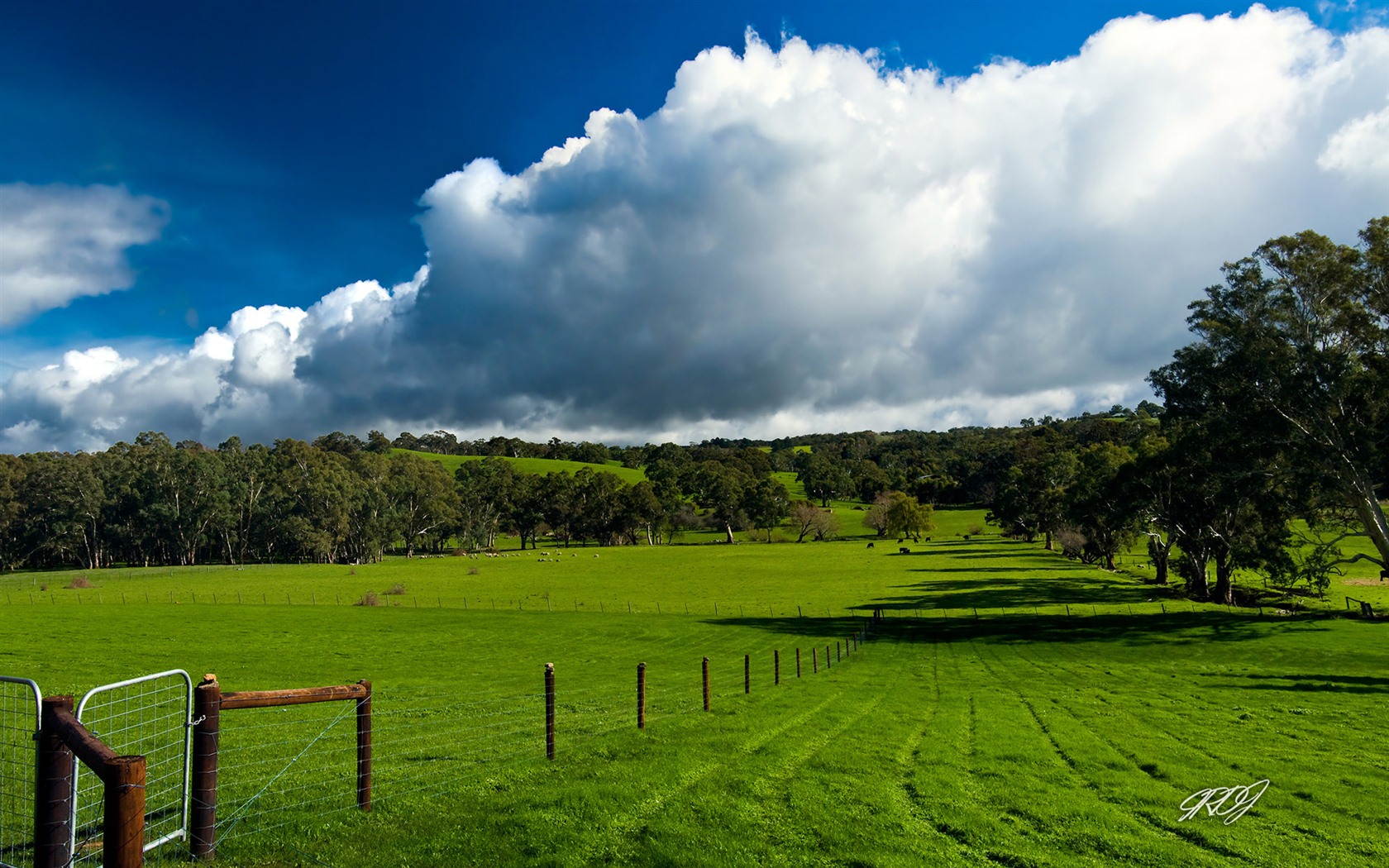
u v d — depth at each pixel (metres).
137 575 100.56
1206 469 53.16
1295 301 45.59
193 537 121.00
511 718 17.73
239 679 28.53
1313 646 41.56
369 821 8.41
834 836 8.70
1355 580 76.12
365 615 57.44
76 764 6.06
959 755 14.24
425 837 7.94
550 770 10.97
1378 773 13.84
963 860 8.40
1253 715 21.45
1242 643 43.47
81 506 115.00
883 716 18.84
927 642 48.25
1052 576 90.62
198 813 7.07
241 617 54.09
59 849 5.70
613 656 40.91
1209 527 62.94
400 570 109.06
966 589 79.69
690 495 199.38
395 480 148.75
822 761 12.56
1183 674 33.03
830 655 41.53
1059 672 33.66
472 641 46.69
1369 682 29.80
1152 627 51.41
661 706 19.78
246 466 135.50
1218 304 48.94
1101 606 64.56
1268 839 9.89
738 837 8.51
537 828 8.25
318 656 37.88
